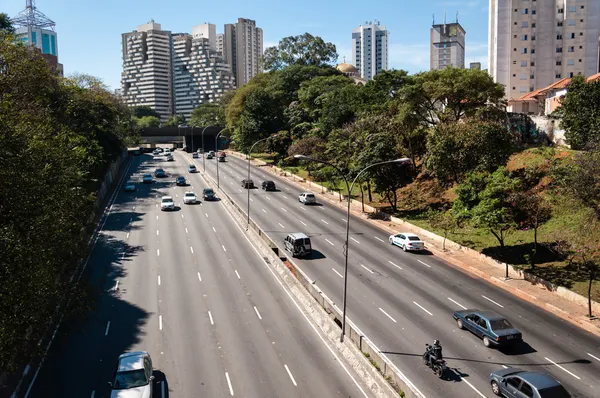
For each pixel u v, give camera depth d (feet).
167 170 331.57
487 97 213.46
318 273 125.70
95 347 86.43
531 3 346.54
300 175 286.25
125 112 369.09
